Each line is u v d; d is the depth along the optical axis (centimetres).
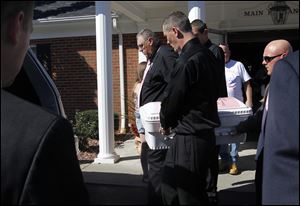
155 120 310
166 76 431
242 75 609
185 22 315
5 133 116
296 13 966
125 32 1034
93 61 1064
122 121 1010
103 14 673
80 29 1064
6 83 132
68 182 118
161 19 996
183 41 316
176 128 302
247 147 750
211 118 296
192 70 292
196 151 294
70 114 1081
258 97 980
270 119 147
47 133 116
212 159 301
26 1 128
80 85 1073
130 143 865
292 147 138
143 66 578
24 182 112
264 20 982
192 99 294
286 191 139
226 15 983
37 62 226
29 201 111
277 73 148
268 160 145
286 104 141
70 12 1059
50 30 1080
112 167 562
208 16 986
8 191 112
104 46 675
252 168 580
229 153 546
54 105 215
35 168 112
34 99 213
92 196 153
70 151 121
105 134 658
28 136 116
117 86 1050
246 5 971
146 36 483
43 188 112
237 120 298
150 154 352
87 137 823
